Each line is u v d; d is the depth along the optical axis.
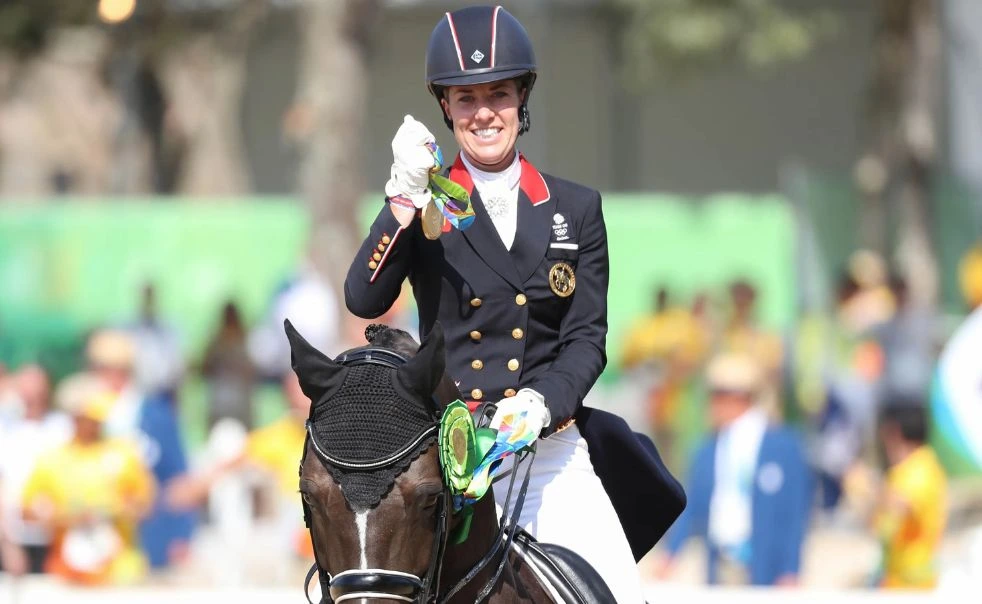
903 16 43.41
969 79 50.06
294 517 25.03
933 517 22.31
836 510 32.78
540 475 9.49
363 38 36.41
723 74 60.00
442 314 9.12
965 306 39.69
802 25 48.84
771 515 21.17
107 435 24.69
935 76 43.78
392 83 59.78
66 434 23.55
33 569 22.70
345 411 7.66
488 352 9.09
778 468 21.25
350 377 7.77
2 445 22.55
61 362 38.00
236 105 56.91
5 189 67.06
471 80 8.96
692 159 60.25
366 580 7.44
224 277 38.97
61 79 66.50
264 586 24.34
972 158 50.03
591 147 59.91
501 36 9.04
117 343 25.44
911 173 42.59
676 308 35.97
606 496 9.67
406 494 7.56
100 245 38.72
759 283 40.34
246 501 25.11
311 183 35.81
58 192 67.12
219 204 41.16
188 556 24.98
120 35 48.38
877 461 32.03
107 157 61.28
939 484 22.45
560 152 59.72
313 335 33.31
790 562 21.19
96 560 22.44
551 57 59.53
